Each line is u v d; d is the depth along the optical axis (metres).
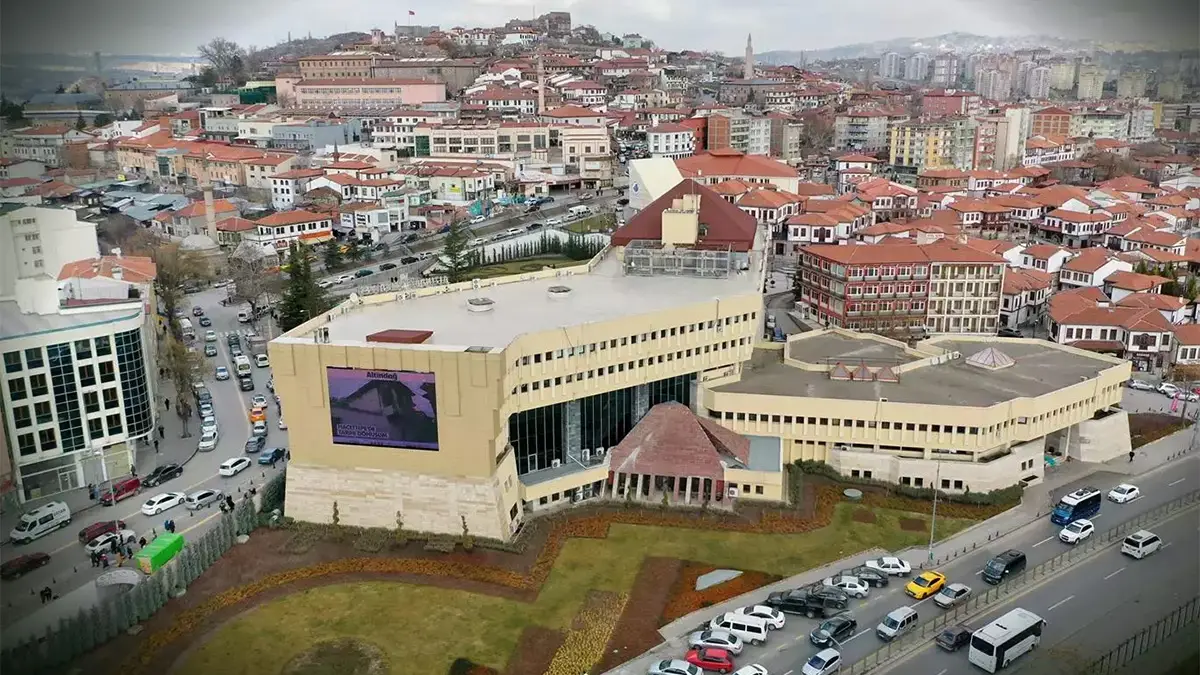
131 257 189.88
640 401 122.81
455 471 106.12
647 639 89.69
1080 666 84.25
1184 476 124.88
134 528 109.62
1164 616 92.12
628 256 145.00
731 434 122.00
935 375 132.62
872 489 119.50
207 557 100.81
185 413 141.12
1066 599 95.69
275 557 102.81
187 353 157.50
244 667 84.81
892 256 184.62
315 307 182.88
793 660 86.25
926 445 119.81
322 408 107.06
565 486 114.94
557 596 96.50
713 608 94.69
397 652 87.19
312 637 89.25
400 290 132.62
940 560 103.81
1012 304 187.38
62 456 119.06
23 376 113.81
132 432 125.00
